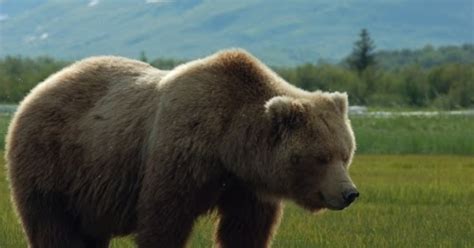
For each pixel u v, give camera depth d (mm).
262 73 15242
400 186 31453
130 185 15391
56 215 16172
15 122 16531
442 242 19969
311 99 14781
